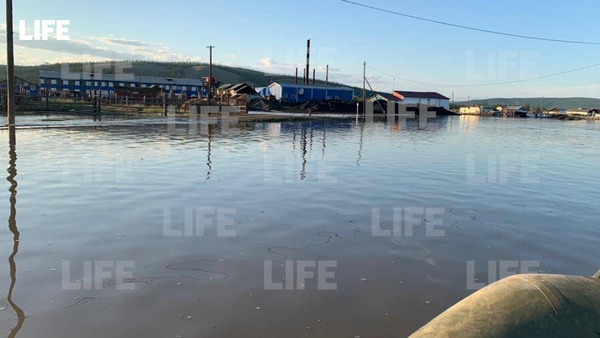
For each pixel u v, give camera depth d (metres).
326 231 5.84
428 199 8.04
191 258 4.69
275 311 3.55
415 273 4.46
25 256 4.61
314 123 34.66
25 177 8.93
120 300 3.66
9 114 21.17
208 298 3.74
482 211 7.24
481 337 1.98
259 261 4.66
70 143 14.98
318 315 3.51
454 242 5.52
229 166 11.07
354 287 4.06
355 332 3.27
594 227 6.43
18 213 6.29
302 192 8.27
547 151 18.53
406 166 12.20
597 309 2.13
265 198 7.67
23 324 3.24
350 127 30.70
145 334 3.15
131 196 7.51
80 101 48.69
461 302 2.32
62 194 7.51
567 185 10.04
